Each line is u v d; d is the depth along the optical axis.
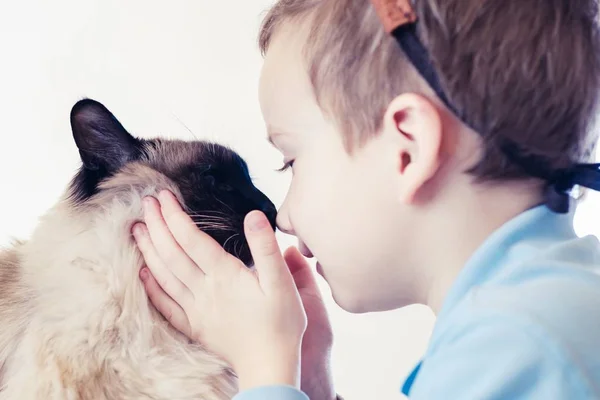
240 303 0.82
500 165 0.68
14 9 1.17
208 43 1.26
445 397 0.58
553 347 0.55
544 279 0.62
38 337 0.90
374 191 0.72
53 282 0.93
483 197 0.70
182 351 0.90
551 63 0.67
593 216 1.26
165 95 1.25
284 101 0.78
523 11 0.67
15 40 1.17
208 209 1.03
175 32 1.25
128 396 0.87
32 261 0.97
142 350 0.89
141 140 1.13
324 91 0.74
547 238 0.68
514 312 0.58
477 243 0.70
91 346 0.88
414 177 0.68
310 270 1.03
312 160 0.76
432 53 0.67
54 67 1.19
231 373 0.92
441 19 0.66
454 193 0.70
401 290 0.76
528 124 0.67
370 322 1.32
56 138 1.17
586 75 0.69
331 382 0.98
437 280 0.72
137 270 0.92
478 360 0.57
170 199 0.92
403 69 0.69
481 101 0.67
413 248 0.72
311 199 0.76
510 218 0.70
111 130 1.08
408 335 1.34
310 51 0.75
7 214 1.14
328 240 0.75
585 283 0.61
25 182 1.15
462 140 0.68
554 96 0.68
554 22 0.67
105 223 0.96
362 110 0.71
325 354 0.98
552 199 0.69
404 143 0.69
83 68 1.20
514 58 0.66
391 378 1.32
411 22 0.67
